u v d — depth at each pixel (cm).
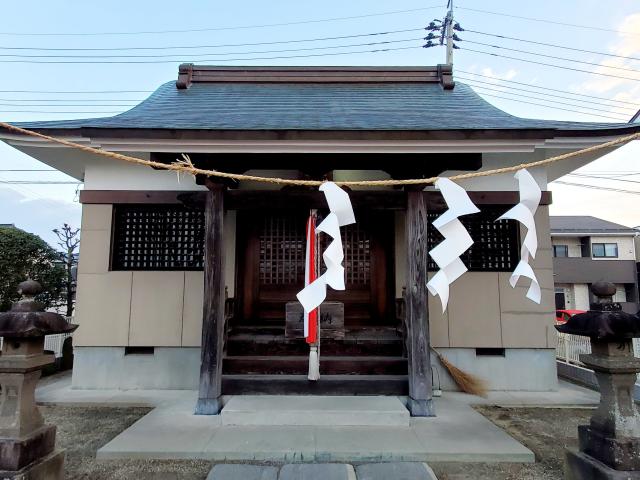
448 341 567
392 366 478
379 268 609
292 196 455
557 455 355
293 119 462
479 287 576
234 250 607
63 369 707
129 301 577
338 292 605
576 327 276
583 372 620
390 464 324
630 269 2069
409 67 719
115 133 391
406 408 427
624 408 256
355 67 717
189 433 385
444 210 481
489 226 592
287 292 603
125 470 325
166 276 582
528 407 492
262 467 319
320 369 477
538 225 587
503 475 318
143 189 593
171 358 570
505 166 588
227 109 532
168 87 712
